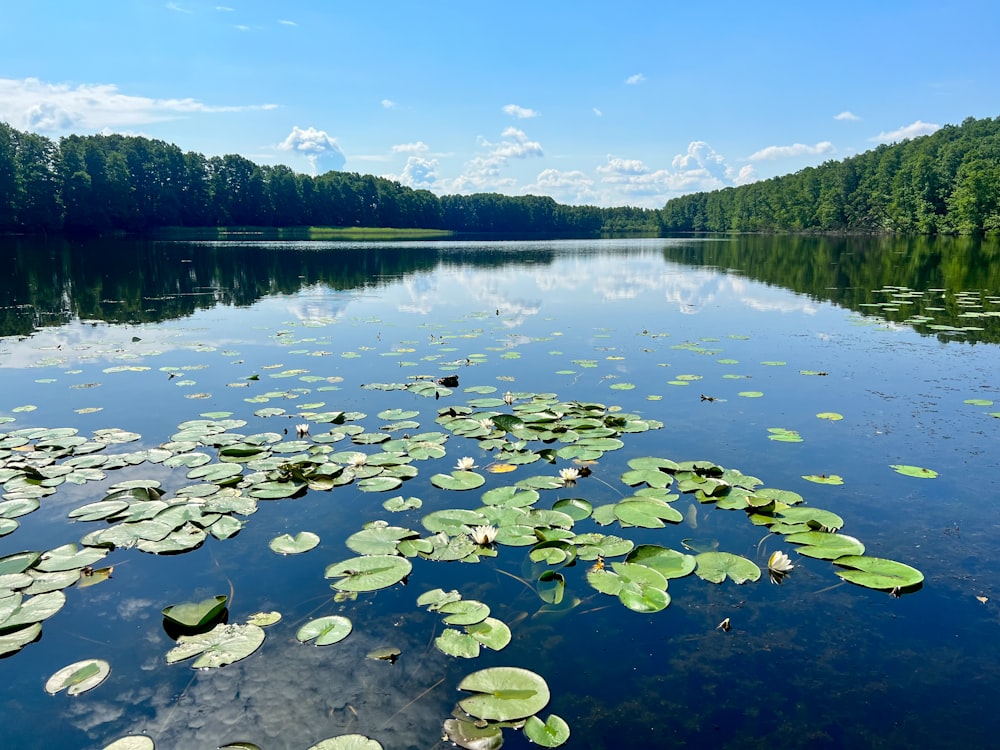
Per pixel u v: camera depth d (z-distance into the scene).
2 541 4.24
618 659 3.11
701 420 6.70
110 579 3.79
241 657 3.11
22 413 6.98
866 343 11.02
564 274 26.22
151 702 2.84
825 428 6.44
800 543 4.16
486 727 2.67
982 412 6.96
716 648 3.19
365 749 2.52
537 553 4.06
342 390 7.89
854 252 39.03
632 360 9.62
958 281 21.58
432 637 3.26
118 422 6.68
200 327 12.94
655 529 4.37
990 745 2.60
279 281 22.66
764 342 11.13
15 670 3.04
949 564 3.96
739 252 43.50
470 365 9.30
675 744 2.60
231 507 4.69
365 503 4.79
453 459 5.66
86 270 25.53
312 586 3.72
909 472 5.32
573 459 5.64
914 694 2.89
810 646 3.21
